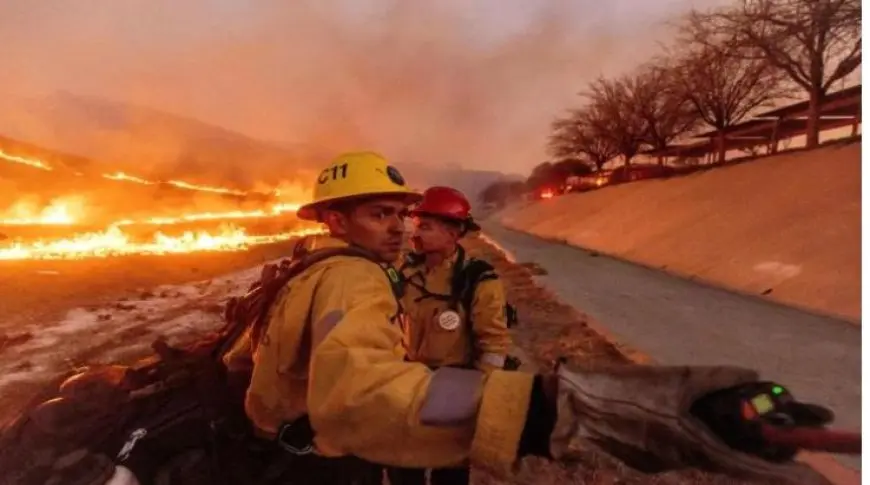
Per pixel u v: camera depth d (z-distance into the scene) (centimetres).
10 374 695
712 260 1656
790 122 3086
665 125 3694
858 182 1659
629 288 1419
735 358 803
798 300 1187
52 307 1076
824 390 660
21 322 969
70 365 743
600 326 992
